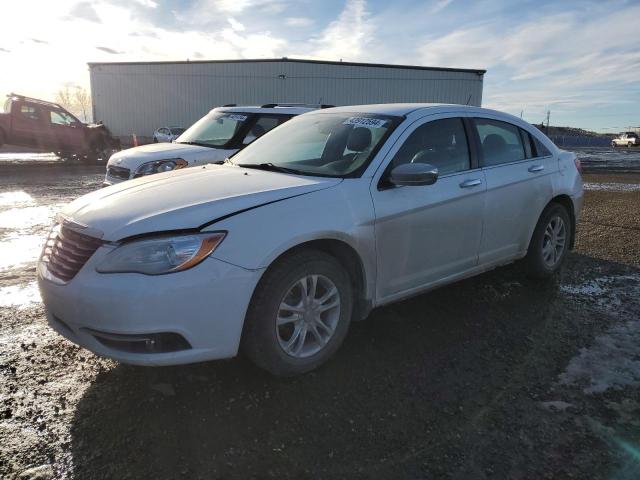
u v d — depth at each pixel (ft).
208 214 9.37
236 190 10.44
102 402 9.55
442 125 13.30
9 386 10.02
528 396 9.96
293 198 10.21
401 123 12.47
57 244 9.98
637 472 7.88
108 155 68.23
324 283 10.61
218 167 13.29
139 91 135.85
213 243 9.08
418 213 11.89
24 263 18.39
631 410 9.52
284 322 10.02
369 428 8.92
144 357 8.87
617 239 22.89
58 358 11.19
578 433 8.83
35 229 23.80
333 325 10.78
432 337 12.47
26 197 33.58
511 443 8.56
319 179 11.23
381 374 10.70
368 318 13.51
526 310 14.24
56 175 48.11
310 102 130.41
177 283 8.77
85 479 7.61
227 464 7.98
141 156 23.50
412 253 12.03
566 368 11.06
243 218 9.48
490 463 8.09
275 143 14.26
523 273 17.04
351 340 12.23
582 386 10.34
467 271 13.75
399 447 8.45
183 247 8.92
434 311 14.06
